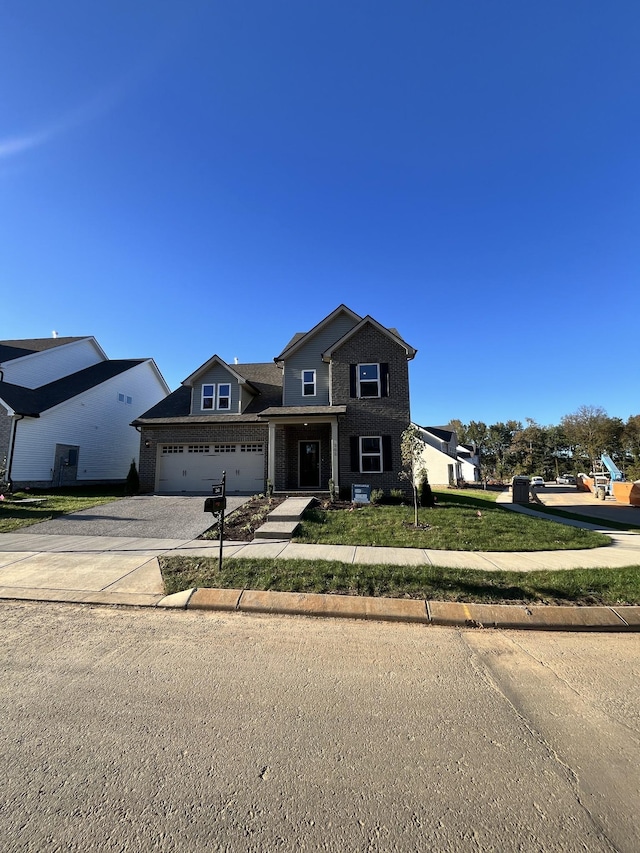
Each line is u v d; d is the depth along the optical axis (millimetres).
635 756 2639
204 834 2031
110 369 26344
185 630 4711
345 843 1989
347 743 2732
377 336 17109
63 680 3547
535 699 3322
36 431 19969
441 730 2891
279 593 5660
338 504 13664
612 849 1964
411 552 7965
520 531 9867
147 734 2807
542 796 2285
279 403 18984
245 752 2631
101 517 11914
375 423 16547
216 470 18094
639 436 54000
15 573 6777
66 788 2309
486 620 4977
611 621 4961
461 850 1955
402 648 4289
